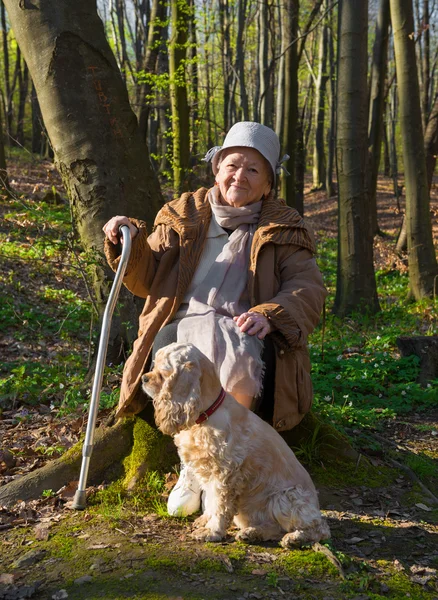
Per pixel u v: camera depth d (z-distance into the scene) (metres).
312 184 37.47
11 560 3.10
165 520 3.54
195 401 2.96
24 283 10.55
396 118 37.19
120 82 5.37
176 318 3.73
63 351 7.91
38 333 8.52
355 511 3.76
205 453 3.11
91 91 5.19
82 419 4.83
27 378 6.21
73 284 10.98
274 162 3.81
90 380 5.72
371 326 10.19
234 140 3.76
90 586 2.84
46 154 31.06
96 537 3.29
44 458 4.41
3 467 4.23
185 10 13.51
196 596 2.75
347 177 10.84
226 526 3.25
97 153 5.23
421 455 4.84
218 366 3.38
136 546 3.18
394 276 15.27
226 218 3.79
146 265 3.82
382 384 6.83
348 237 10.97
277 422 3.59
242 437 3.13
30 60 5.24
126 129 5.34
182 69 13.70
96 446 4.04
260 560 3.06
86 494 3.72
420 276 11.90
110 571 2.96
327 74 30.31
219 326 3.46
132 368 3.77
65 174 5.38
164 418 2.97
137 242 3.68
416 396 6.25
